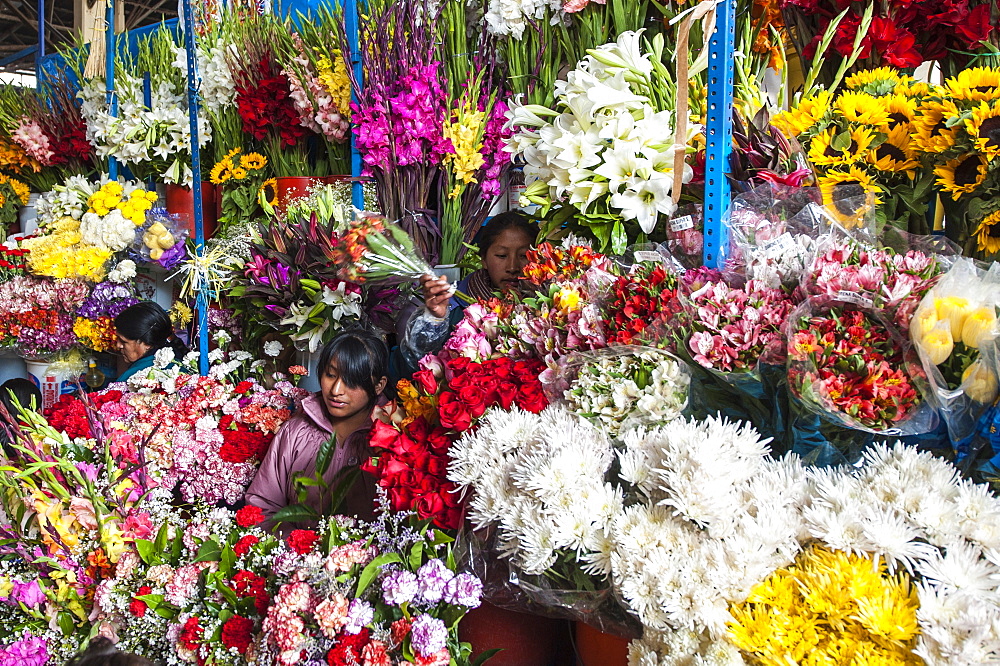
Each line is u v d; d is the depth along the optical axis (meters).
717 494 1.09
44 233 3.53
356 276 2.03
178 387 2.40
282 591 1.37
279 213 2.45
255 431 2.16
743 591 1.05
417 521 1.46
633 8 2.09
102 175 3.44
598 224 1.88
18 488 1.63
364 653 1.29
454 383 1.49
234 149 3.11
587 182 1.83
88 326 3.11
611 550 1.16
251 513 1.64
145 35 3.99
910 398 1.16
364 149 2.39
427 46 2.37
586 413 1.37
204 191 3.34
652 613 1.09
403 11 2.33
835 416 1.19
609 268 1.69
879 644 0.98
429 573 1.31
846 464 1.26
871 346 1.20
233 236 2.67
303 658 1.34
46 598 1.61
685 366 1.35
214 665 1.44
